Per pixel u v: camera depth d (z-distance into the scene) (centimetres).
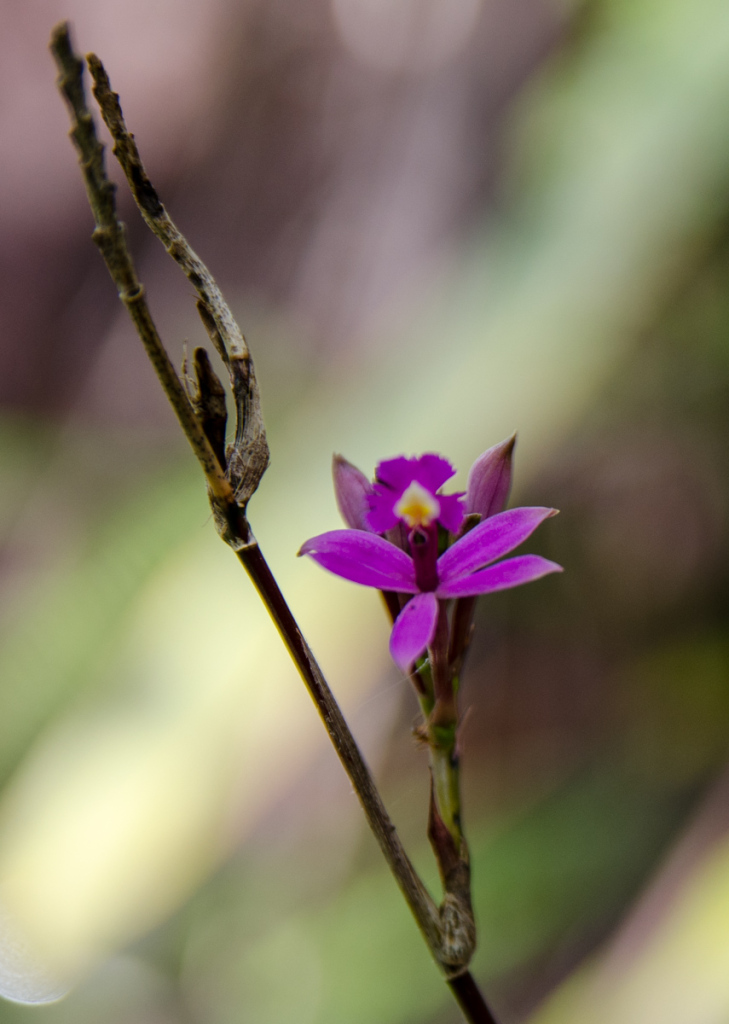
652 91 66
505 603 112
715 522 102
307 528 64
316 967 81
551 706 105
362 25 125
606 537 108
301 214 128
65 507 107
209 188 144
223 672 60
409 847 91
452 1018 83
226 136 143
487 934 77
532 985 84
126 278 39
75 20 158
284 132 136
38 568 102
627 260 63
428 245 94
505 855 81
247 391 40
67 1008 80
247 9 143
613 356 64
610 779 90
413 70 112
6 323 157
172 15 150
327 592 61
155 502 75
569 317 64
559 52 85
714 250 73
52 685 67
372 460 66
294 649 40
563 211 67
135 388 138
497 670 110
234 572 64
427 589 41
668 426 99
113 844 56
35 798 60
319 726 59
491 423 64
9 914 59
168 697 60
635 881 81
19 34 161
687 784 86
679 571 105
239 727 58
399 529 43
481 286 70
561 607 109
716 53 64
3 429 113
